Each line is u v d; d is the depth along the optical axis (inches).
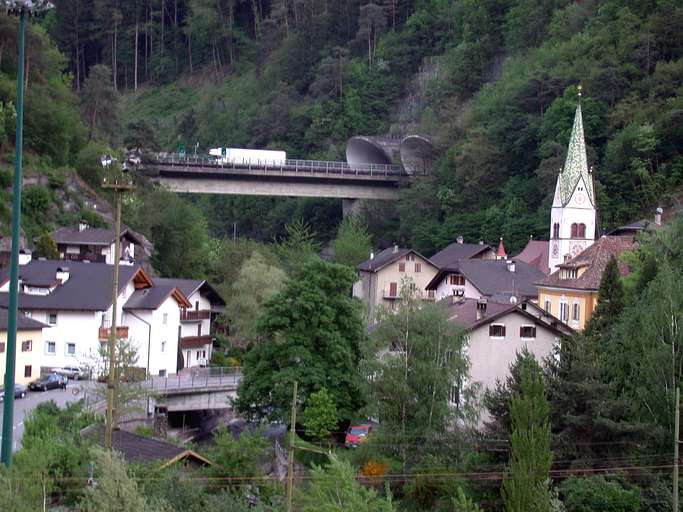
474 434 2694.4
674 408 2522.1
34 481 1748.3
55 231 5147.6
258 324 3361.2
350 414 3275.1
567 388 2588.6
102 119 7401.6
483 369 3371.1
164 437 3063.5
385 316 2989.7
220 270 5989.2
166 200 6028.5
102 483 1355.8
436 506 2554.1
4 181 5295.3
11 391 1656.0
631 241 4658.0
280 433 3452.3
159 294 4335.6
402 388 2815.0
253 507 1999.3
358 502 1722.4
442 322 2957.7
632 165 6983.3
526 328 3403.1
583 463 2522.1
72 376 3907.5
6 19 5969.5
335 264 3432.6
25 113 5669.3
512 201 7652.6
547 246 6284.5
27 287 4183.1
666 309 2711.6
